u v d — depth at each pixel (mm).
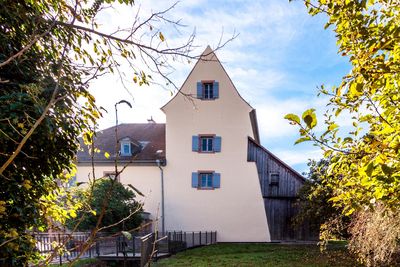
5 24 3143
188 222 17250
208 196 17453
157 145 19438
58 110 2988
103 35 3166
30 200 3434
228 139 17828
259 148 18094
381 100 2219
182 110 18203
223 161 17688
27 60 3213
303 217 13898
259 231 16922
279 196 17406
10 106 2699
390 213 3725
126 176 17594
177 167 17734
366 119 2395
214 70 18297
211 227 17156
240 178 17484
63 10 3145
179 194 17516
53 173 3717
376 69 2061
